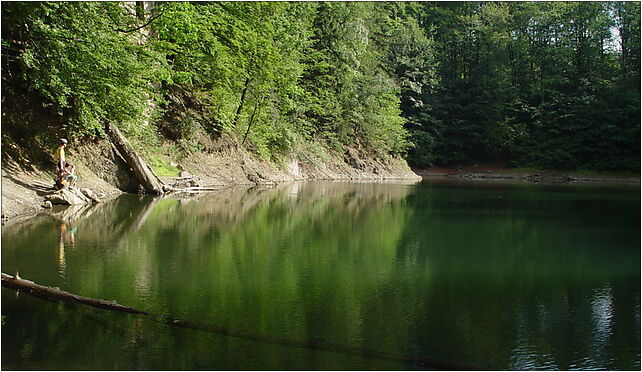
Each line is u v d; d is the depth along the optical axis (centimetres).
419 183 3228
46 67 1323
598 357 428
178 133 2131
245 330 464
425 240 987
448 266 762
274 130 2820
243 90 2580
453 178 4291
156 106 2030
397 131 4038
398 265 759
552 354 434
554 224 1256
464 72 5238
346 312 527
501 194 2289
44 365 384
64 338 435
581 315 539
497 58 4931
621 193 2523
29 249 774
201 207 1398
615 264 798
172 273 663
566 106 4688
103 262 711
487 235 1064
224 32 2358
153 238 908
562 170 4525
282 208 1454
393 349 432
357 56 3731
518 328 493
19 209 1109
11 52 1333
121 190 1667
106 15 1516
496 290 637
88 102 1468
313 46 3472
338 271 708
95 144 1614
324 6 3494
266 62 2538
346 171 3406
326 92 3400
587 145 4491
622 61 4722
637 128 4194
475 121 5003
